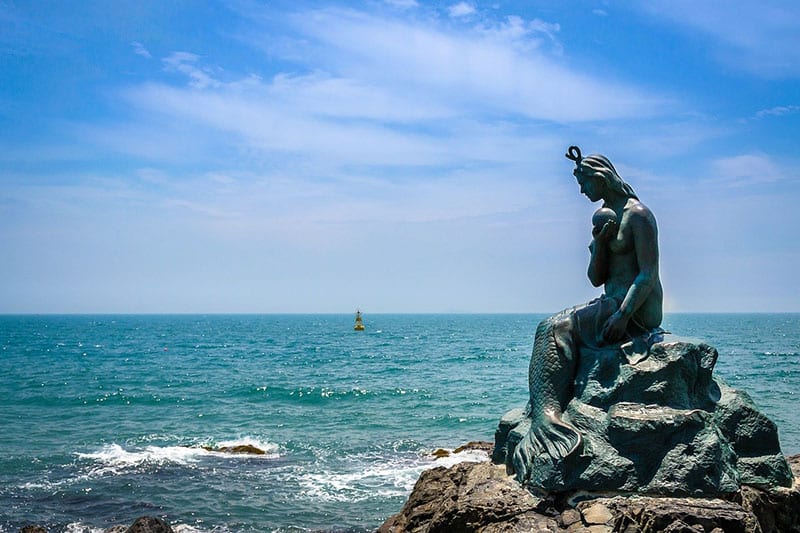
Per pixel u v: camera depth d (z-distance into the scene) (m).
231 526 17.94
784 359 65.19
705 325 184.38
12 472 22.92
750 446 10.43
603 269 11.66
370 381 48.56
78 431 30.16
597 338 11.18
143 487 21.22
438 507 11.06
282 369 59.88
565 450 10.04
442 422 31.61
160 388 45.25
